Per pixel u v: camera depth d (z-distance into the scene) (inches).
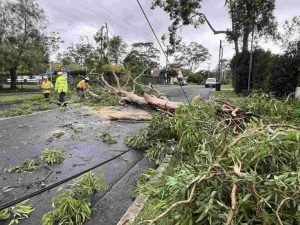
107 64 1465.3
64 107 655.1
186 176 131.3
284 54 739.4
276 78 727.7
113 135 386.0
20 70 1406.3
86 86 815.1
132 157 295.6
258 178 124.8
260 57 967.0
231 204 116.3
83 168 259.8
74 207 173.5
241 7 1162.0
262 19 1145.4
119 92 540.7
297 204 115.2
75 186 203.0
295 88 711.1
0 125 442.3
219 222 114.4
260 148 145.1
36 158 282.5
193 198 121.6
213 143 184.7
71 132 402.0
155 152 283.4
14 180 228.2
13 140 350.0
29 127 430.9
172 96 1021.8
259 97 339.3
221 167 132.8
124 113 523.5
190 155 216.2
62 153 302.0
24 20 1395.2
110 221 172.1
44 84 839.1
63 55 2423.7
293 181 121.7
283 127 185.5
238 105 330.0
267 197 115.9
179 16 1325.0
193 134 213.9
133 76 782.5
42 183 223.0
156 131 313.3
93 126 444.8
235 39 1232.8
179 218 122.3
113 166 267.6
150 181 209.9
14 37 1357.0
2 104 786.2
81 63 2188.7
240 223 113.3
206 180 127.3
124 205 191.0
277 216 109.0
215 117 278.8
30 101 788.0
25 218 174.4
